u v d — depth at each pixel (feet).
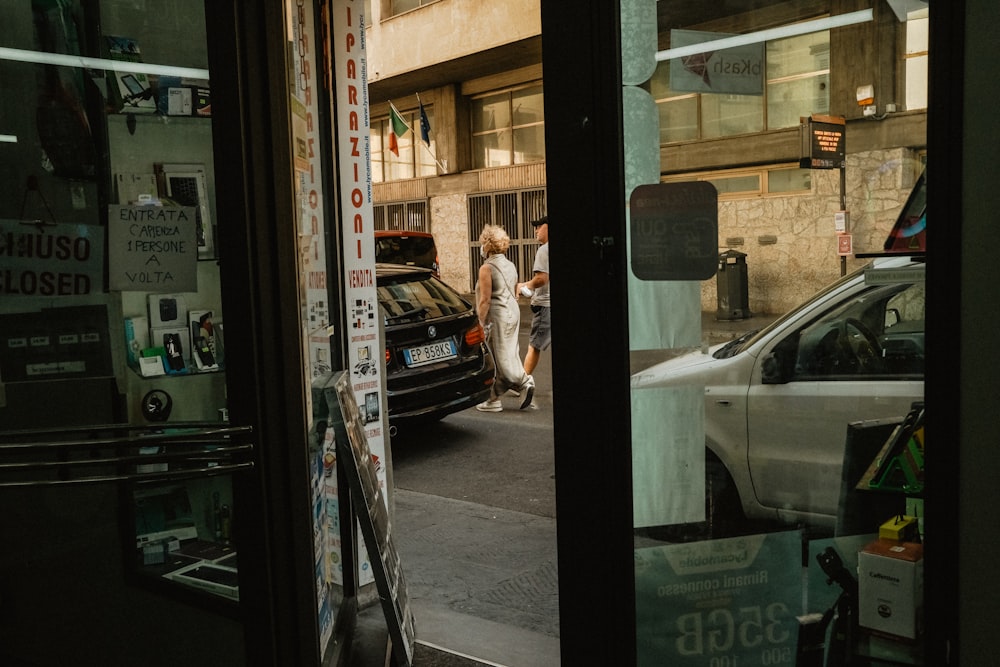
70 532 8.18
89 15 7.64
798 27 6.86
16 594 8.27
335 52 10.94
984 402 6.35
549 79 7.39
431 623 11.30
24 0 7.59
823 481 7.38
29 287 7.89
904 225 6.75
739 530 7.63
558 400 7.73
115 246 7.87
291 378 7.89
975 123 6.20
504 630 11.05
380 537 9.64
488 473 18.83
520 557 13.80
